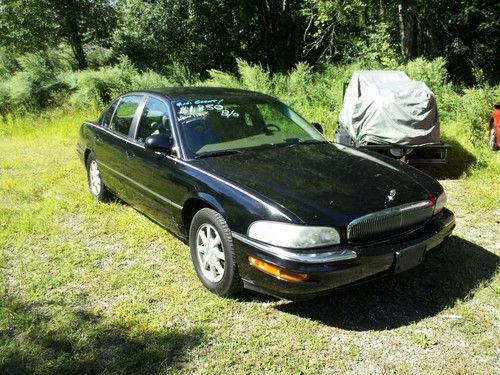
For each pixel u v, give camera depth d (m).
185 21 19.78
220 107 4.52
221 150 4.09
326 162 3.92
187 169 3.87
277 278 3.07
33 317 3.40
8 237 4.85
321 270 3.00
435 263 4.15
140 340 3.15
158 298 3.68
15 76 14.09
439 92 11.42
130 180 4.78
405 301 3.59
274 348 3.06
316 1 16.39
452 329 3.24
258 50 22.00
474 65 17.23
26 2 17.34
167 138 4.10
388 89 7.09
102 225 5.12
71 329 3.28
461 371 2.84
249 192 3.36
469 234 4.85
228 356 2.98
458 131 9.16
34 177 7.07
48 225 5.14
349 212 3.16
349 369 2.87
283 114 4.80
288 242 3.04
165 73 17.30
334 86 12.62
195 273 4.04
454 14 16.66
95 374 2.85
